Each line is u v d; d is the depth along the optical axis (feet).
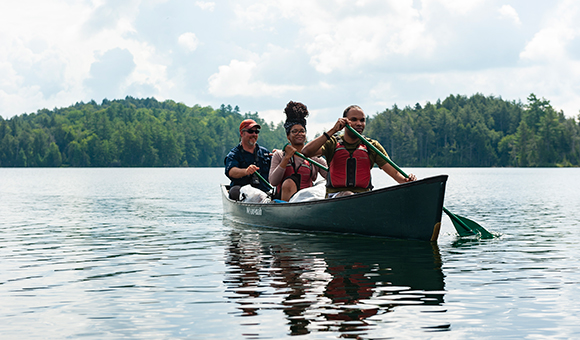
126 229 25.54
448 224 26.30
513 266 15.34
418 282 13.30
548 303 11.34
